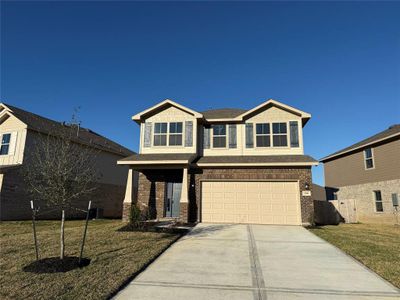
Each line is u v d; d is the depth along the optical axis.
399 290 6.32
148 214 16.56
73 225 15.35
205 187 16.61
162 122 18.19
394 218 19.50
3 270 7.14
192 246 10.10
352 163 24.22
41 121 21.69
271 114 17.84
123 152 27.36
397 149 19.52
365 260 8.44
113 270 7.19
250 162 16.05
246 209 15.99
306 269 7.72
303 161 15.70
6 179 17.70
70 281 6.43
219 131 18.28
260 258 8.70
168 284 6.55
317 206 19.62
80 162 10.33
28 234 12.04
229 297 5.86
